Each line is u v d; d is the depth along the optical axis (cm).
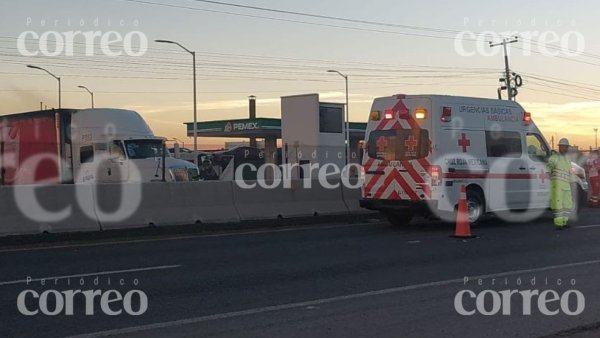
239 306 751
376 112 1534
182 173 2467
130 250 1193
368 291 827
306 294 812
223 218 1612
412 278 909
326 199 1817
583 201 1791
